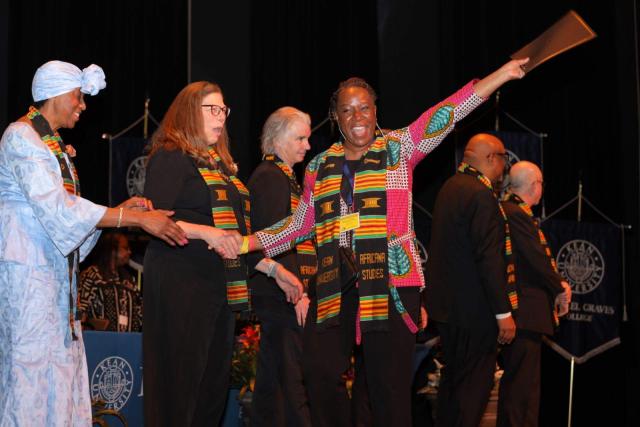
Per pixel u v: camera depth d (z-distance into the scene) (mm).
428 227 6785
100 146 6617
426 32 7375
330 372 2965
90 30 6691
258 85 7129
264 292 3998
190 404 3221
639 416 7039
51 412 3018
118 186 6305
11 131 3107
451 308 4215
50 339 3055
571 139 7289
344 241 2918
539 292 4605
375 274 2838
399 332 2865
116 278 5645
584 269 6598
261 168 4000
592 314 6574
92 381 4109
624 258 7000
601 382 7062
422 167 6973
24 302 3027
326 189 2975
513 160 6754
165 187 3275
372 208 2875
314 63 7234
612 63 7453
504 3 7398
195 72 7066
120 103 6730
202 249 3297
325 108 7219
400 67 7355
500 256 4164
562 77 7328
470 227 4199
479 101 2912
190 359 3229
